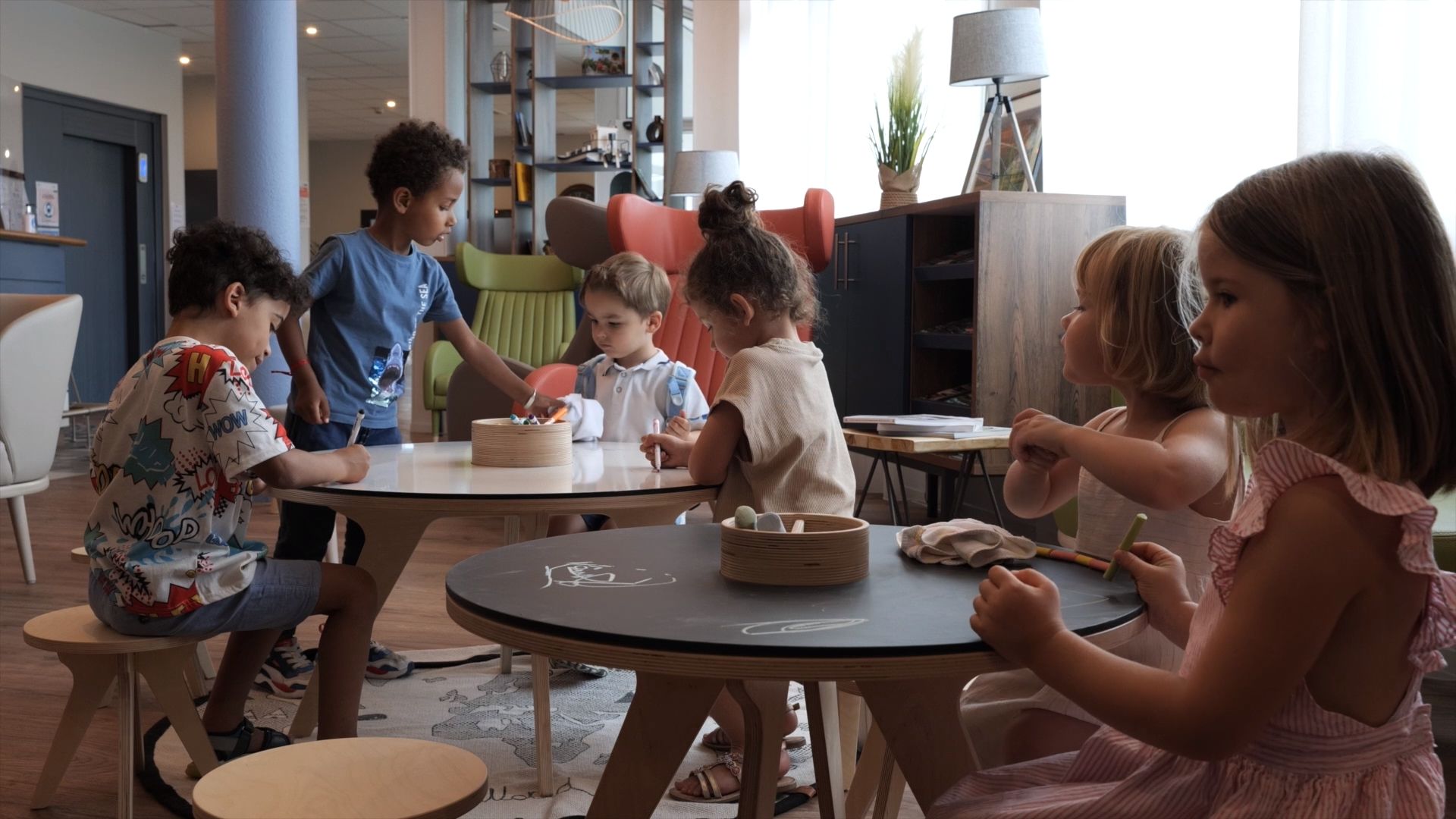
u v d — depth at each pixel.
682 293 1.93
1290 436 0.82
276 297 1.82
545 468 2.04
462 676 2.58
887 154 4.42
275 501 5.00
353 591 1.79
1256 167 3.32
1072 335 1.42
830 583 1.08
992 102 3.93
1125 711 0.81
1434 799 0.82
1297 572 0.75
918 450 2.73
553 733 2.20
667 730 1.04
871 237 4.42
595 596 1.02
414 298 2.58
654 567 1.15
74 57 9.17
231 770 1.10
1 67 8.55
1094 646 0.86
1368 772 0.80
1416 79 2.78
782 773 1.97
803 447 1.78
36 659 2.67
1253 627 0.76
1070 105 4.04
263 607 1.70
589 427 2.52
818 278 4.87
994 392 3.68
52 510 4.75
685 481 1.86
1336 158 0.80
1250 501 0.80
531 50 7.31
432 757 1.14
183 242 1.78
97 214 9.64
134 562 1.63
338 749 1.16
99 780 1.97
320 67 11.20
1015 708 1.31
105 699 2.37
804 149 5.77
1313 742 0.81
